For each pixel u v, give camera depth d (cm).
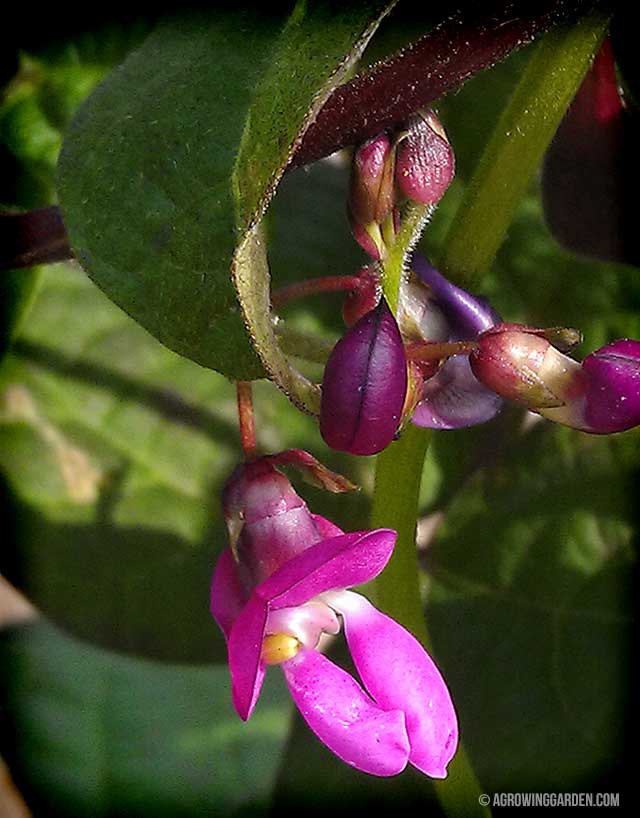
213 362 13
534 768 19
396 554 16
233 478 14
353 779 19
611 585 19
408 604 16
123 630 18
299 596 14
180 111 13
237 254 12
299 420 19
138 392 19
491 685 19
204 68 13
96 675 20
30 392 19
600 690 19
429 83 14
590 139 16
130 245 13
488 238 15
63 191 13
